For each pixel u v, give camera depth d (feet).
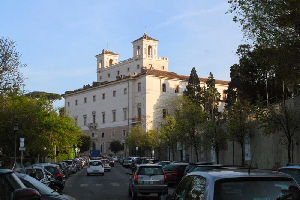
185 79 356.38
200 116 150.20
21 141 101.55
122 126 361.71
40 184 31.68
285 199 19.89
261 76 132.46
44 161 177.78
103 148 382.42
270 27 63.67
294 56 62.08
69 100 432.25
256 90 137.49
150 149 279.08
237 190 20.04
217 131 133.69
